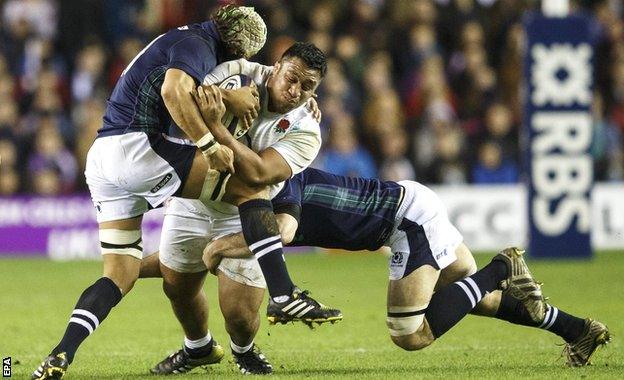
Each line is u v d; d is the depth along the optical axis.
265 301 36.75
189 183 20.39
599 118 58.88
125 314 33.78
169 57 20.11
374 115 56.91
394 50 60.84
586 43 46.81
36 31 60.84
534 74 47.06
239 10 20.62
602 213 55.59
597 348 24.94
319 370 22.62
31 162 55.12
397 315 21.91
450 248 22.38
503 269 22.14
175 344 27.75
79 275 46.62
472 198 54.62
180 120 19.62
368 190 22.42
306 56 20.47
